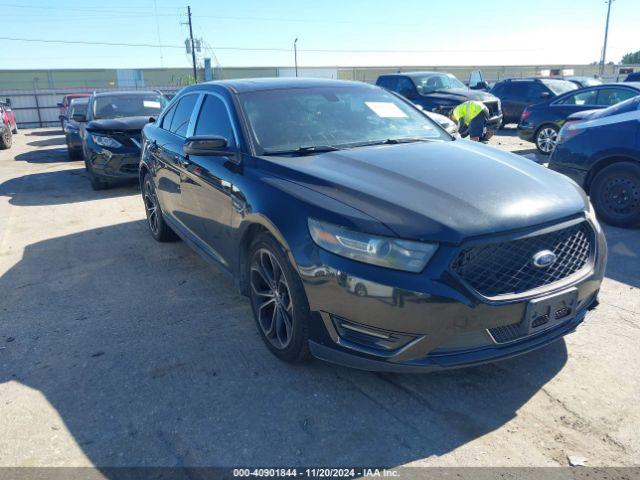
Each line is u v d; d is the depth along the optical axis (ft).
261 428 8.63
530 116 38.47
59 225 21.95
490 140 47.01
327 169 10.28
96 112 32.40
